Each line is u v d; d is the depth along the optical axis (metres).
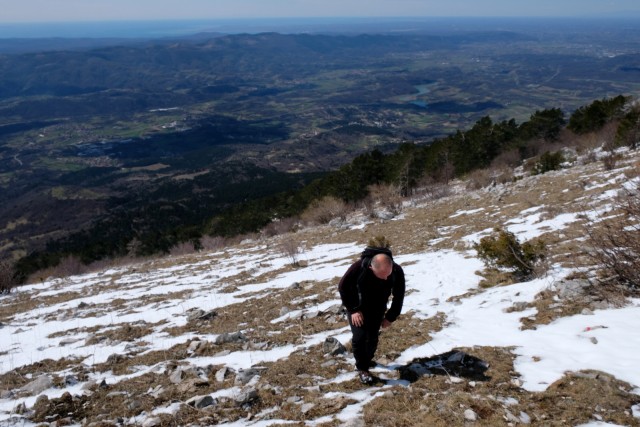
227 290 12.98
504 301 7.21
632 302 5.85
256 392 4.80
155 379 5.96
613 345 4.79
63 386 6.22
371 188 33.25
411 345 5.89
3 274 20.69
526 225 13.11
